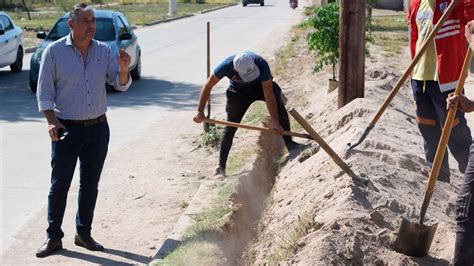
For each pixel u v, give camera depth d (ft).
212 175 27.91
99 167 21.67
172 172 29.94
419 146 26.37
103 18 55.11
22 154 33.35
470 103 16.44
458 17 21.48
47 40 53.11
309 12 132.26
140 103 46.70
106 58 21.29
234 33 102.89
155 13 157.38
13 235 23.18
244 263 20.48
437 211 20.27
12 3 166.91
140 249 21.85
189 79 58.29
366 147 24.04
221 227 21.03
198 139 35.70
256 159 28.25
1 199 26.81
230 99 27.50
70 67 20.68
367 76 45.09
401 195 20.53
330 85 41.27
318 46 43.98
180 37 98.27
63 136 21.01
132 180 28.84
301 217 19.89
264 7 190.60
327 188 21.01
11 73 63.98
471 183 15.79
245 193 25.12
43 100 20.61
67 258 21.16
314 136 20.88
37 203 26.43
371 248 17.44
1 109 44.78
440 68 21.84
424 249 17.46
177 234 20.95
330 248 17.02
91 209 21.79
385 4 142.31
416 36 22.76
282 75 55.98
